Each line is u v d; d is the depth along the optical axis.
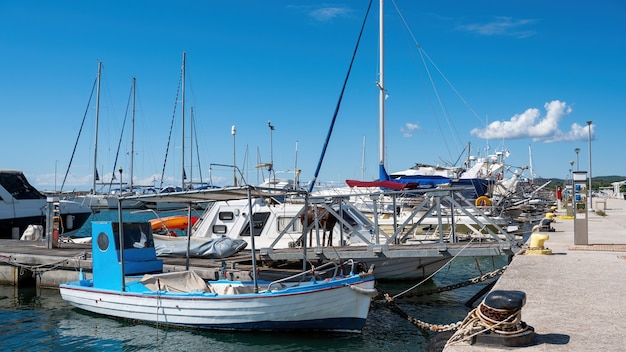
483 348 5.47
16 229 26.95
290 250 14.80
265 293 10.84
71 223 30.44
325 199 15.38
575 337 5.87
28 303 14.40
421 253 13.36
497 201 27.44
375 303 13.89
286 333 11.07
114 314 12.36
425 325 11.03
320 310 10.80
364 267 13.87
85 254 16.08
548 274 10.21
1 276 16.72
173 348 10.50
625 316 6.85
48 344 10.86
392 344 10.79
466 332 5.69
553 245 15.55
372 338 11.15
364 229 17.42
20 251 18.16
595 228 22.73
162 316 11.66
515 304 5.54
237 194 11.49
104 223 12.80
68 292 13.24
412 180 24.95
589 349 5.43
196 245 15.85
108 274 12.73
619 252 13.77
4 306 14.03
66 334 11.48
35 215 28.19
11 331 11.75
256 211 17.20
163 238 17.88
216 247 15.73
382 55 23.48
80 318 12.66
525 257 12.69
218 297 11.05
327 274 14.12
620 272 10.45
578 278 9.76
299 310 10.79
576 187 15.45
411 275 15.93
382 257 13.65
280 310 10.81
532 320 6.64
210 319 11.19
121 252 12.16
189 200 12.77
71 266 15.76
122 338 11.12
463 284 13.49
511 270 10.73
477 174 32.75
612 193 88.56
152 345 10.68
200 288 12.10
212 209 17.67
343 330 11.05
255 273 11.08
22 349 10.58
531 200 38.78
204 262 14.99
